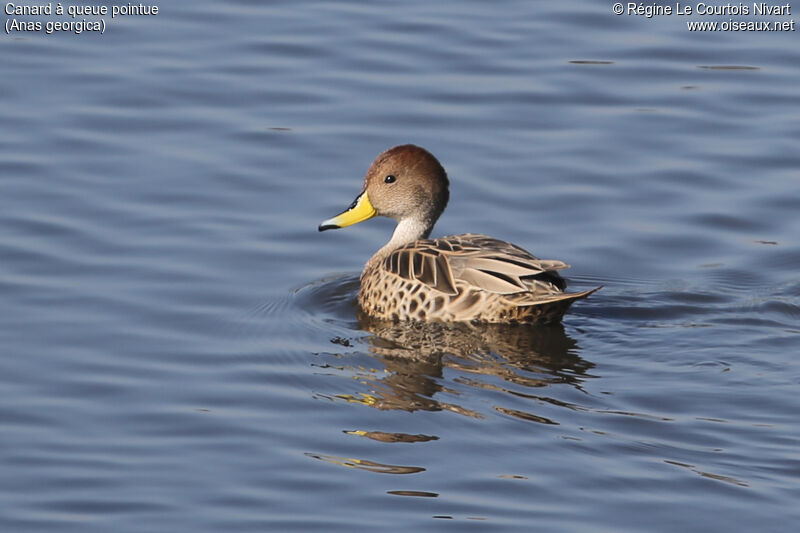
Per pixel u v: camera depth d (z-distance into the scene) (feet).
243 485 36.76
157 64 66.95
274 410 41.11
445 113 63.77
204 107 63.62
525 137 62.13
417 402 41.39
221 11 72.74
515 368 43.80
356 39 69.92
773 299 49.75
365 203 52.95
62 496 36.17
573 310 48.60
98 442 39.06
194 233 54.08
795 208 56.95
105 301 48.52
